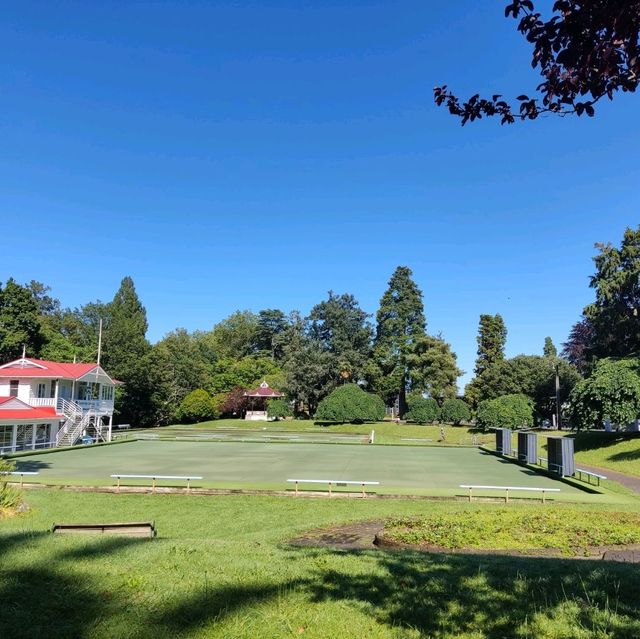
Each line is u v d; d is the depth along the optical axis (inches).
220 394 3341.5
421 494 720.3
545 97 186.7
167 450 1535.4
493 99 195.9
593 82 171.8
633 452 1221.7
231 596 196.2
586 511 538.0
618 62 164.9
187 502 663.8
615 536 397.1
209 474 980.6
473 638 173.2
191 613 180.2
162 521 551.8
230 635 166.1
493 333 3142.2
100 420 1974.7
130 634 165.3
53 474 954.1
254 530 516.4
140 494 722.2
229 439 1979.6
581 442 1496.1
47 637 162.7
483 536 395.5
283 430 2650.1
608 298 1785.2
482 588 220.7
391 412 3403.1
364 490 733.9
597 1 153.3
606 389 1382.9
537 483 905.5
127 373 2780.5
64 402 1791.3
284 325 4505.4
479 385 2965.1
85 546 259.0
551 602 204.4
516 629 179.8
